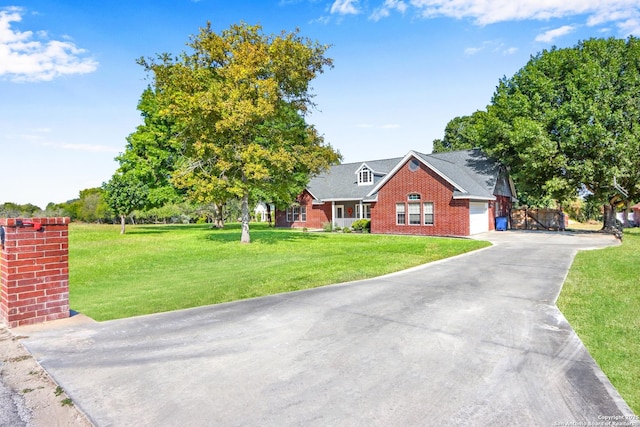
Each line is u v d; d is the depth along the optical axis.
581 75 24.67
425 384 3.65
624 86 25.03
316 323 5.59
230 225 44.59
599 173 23.58
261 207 58.69
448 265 11.38
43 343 4.38
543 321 5.75
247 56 18.81
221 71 19.44
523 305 6.68
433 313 6.16
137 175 32.16
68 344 4.40
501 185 30.80
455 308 6.48
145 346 4.47
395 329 5.33
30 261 5.00
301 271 10.62
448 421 3.00
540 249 15.41
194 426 2.84
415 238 22.17
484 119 31.67
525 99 26.70
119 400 3.19
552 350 4.57
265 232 29.02
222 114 18.03
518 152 26.69
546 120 25.02
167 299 7.89
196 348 4.47
